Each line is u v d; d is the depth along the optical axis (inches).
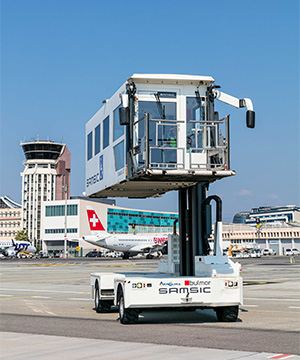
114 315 653.9
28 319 616.4
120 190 657.6
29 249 5679.1
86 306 775.1
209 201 600.1
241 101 580.1
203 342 430.0
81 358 366.0
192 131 569.9
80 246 6520.7
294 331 494.6
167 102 575.5
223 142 555.2
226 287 547.5
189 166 552.1
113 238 3941.9
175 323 562.9
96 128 693.9
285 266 2386.8
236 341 434.0
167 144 562.3
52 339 457.7
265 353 375.6
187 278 543.2
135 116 563.8
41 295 991.0
